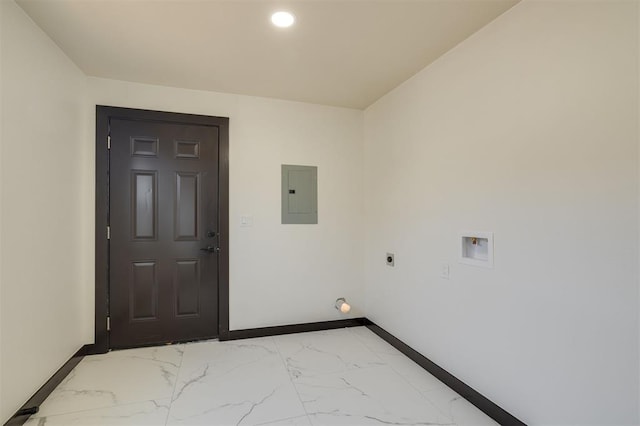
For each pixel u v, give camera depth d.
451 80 2.13
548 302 1.50
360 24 1.86
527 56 1.61
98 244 2.53
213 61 2.30
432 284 2.29
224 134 2.86
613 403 1.27
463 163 2.02
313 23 1.84
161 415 1.75
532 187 1.58
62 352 2.15
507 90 1.72
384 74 2.51
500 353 1.75
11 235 1.64
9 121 1.63
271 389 2.02
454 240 2.09
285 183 3.05
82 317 2.45
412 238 2.53
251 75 2.53
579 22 1.38
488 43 1.84
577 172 1.39
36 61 1.86
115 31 1.92
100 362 2.37
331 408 1.83
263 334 2.95
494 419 1.75
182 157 2.77
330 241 3.20
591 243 1.34
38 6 1.69
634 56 1.21
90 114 2.53
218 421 1.70
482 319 1.87
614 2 1.26
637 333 1.20
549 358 1.50
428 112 2.35
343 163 3.26
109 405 1.83
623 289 1.24
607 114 1.29
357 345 2.76
